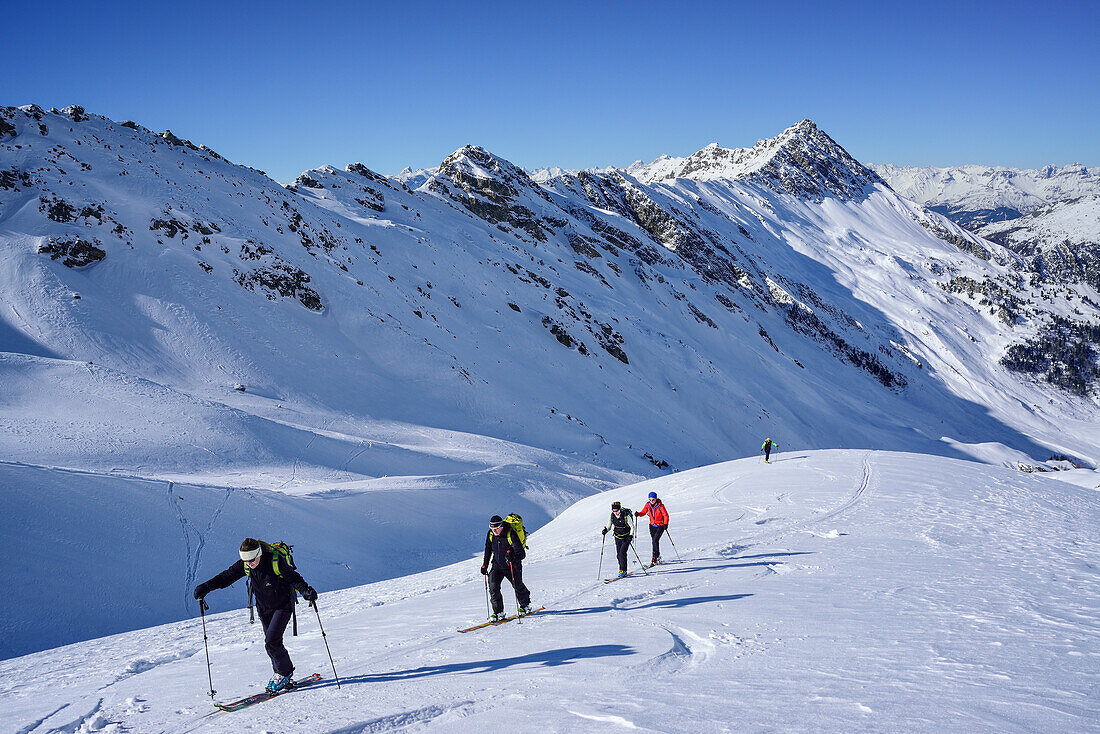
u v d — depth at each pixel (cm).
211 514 2880
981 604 905
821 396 13525
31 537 2238
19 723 680
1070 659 624
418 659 791
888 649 683
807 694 540
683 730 466
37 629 1950
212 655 1023
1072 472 5997
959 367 19025
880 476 2822
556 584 1293
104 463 3353
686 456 8256
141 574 2370
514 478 4831
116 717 666
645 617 920
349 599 1691
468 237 12206
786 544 1570
